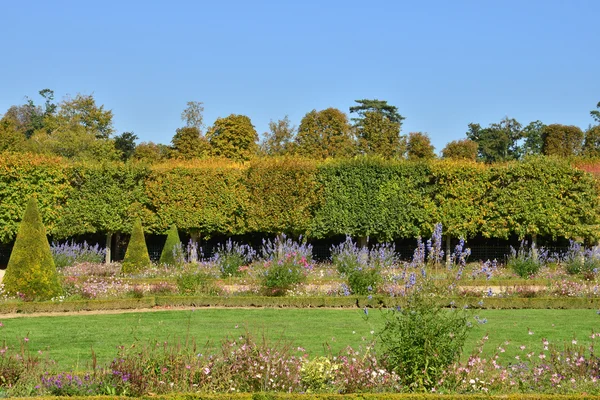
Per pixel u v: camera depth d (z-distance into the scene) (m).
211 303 17.77
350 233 29.58
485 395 7.84
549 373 8.52
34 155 30.84
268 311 16.64
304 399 7.77
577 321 14.80
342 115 46.97
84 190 30.17
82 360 10.63
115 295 18.06
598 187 29.86
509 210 28.80
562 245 30.73
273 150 50.72
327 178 29.83
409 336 8.42
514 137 55.47
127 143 55.69
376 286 18.14
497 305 17.31
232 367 8.40
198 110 53.50
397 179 29.47
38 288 17.11
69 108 52.34
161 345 10.20
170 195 30.64
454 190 29.22
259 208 30.00
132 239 24.66
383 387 8.22
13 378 8.27
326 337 12.57
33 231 17.36
